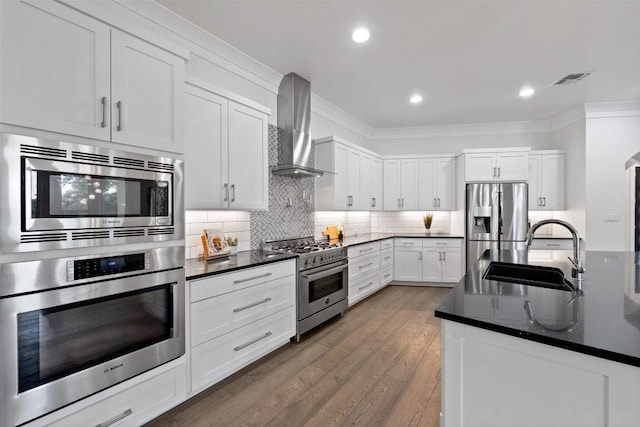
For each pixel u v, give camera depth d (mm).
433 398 2111
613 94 4090
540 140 5324
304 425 1857
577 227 4711
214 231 2830
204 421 1887
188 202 2314
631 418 879
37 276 1367
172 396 1890
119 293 1643
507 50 2977
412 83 3744
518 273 2264
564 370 987
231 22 2535
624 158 4402
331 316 3447
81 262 1504
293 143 3516
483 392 1151
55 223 1416
